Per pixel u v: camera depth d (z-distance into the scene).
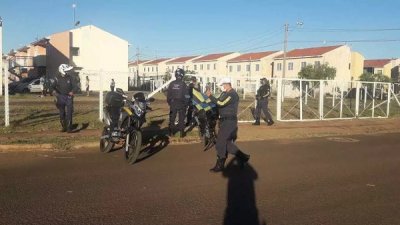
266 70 80.75
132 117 8.77
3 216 5.42
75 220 5.35
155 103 26.23
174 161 9.28
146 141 11.56
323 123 18.75
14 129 12.26
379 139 14.56
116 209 5.83
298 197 6.74
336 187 7.46
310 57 72.94
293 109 25.22
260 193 6.91
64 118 12.12
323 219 5.71
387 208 6.28
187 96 12.09
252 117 19.48
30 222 5.23
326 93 31.30
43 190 6.63
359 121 20.53
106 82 44.22
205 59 94.75
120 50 57.16
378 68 87.75
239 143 12.47
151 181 7.43
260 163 9.43
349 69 74.38
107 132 9.70
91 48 55.50
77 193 6.53
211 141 11.20
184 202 6.26
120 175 7.79
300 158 10.23
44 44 58.59
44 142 10.25
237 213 5.84
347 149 11.96
